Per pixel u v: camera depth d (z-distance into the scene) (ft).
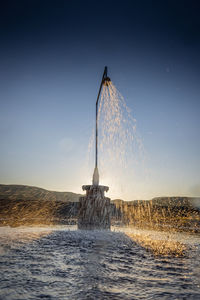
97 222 19.21
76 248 11.35
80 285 6.20
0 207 38.65
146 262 8.96
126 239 14.44
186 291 5.89
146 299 5.32
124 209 33.71
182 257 10.00
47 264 8.23
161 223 26.99
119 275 7.19
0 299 5.13
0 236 13.97
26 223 25.72
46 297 5.31
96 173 21.13
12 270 7.42
